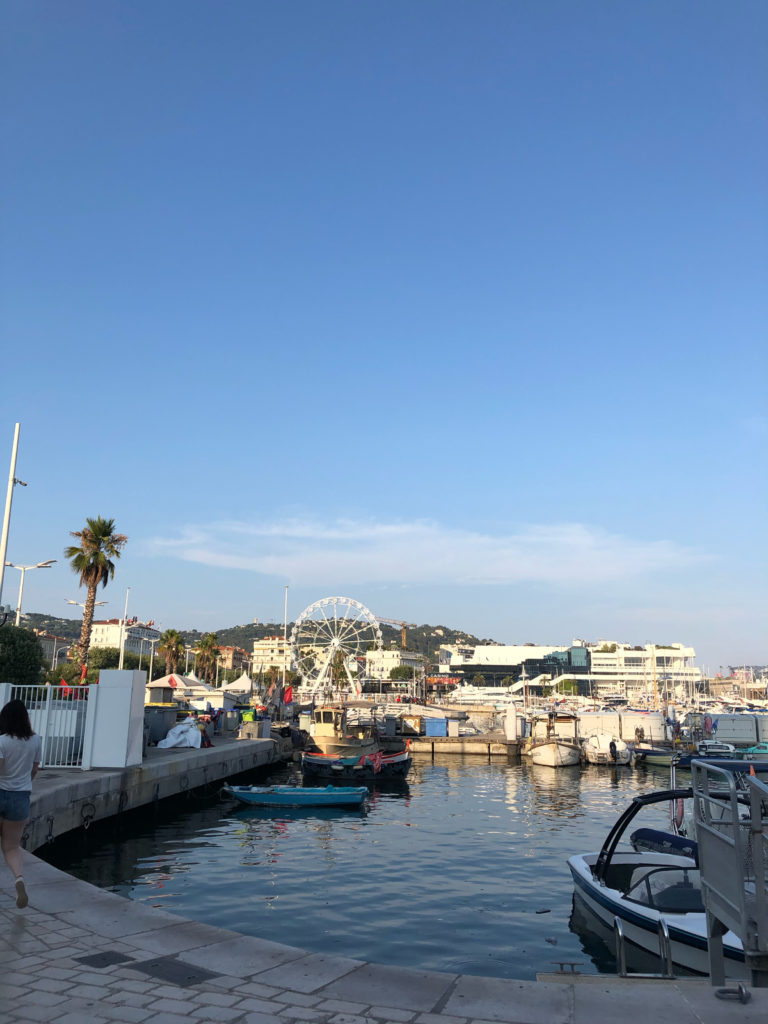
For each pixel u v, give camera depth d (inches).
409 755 1616.6
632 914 456.8
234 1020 198.7
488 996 214.8
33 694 818.2
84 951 250.1
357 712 3139.8
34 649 1707.7
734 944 387.2
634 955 465.1
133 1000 210.7
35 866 363.3
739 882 221.3
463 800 1279.5
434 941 507.2
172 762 960.9
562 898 626.8
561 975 273.6
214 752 1160.2
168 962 241.3
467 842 880.9
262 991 218.5
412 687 5039.4
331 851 806.5
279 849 804.0
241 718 1845.5
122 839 800.9
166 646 3786.9
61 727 816.9
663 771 1812.3
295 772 1664.6
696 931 416.8
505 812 1133.1
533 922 554.9
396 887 652.7
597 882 521.7
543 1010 204.7
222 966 238.4
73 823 695.1
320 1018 200.2
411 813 1115.3
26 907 297.1
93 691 824.3
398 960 468.8
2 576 1270.9
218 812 1051.3
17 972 230.5
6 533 1283.2
